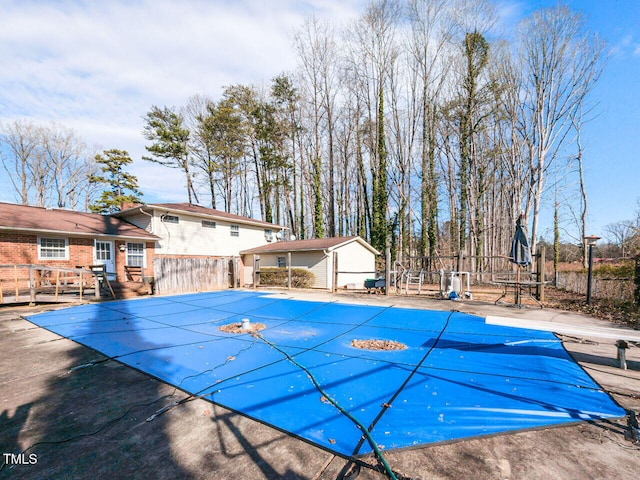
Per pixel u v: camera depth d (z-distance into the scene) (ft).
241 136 83.61
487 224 77.00
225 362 13.87
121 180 91.81
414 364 13.26
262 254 60.13
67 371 13.07
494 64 62.13
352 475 6.50
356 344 16.60
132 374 12.67
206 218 56.59
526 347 15.79
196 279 42.93
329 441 7.69
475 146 68.74
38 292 32.42
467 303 29.66
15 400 10.43
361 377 11.83
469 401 9.70
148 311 27.32
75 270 31.71
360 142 78.54
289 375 12.16
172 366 13.47
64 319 23.98
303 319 23.53
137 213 51.85
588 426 8.25
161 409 9.62
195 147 86.33
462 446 7.42
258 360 14.07
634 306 24.31
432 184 66.39
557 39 56.13
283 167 85.35
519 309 26.23
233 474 6.68
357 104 75.51
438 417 8.71
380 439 7.67
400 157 68.03
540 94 58.29
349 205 96.37
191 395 10.57
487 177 73.77
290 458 7.14
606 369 12.54
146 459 7.27
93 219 46.98
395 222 75.87
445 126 66.33
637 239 29.99
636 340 11.84
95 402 10.22
